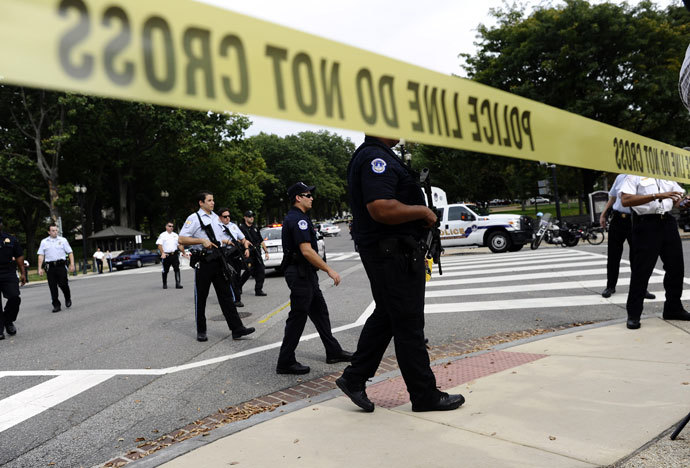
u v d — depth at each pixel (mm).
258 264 10438
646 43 23109
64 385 4773
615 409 3023
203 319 6316
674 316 5438
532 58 25203
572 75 24578
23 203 36562
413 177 3057
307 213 4809
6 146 33125
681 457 2396
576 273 10258
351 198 3172
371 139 3064
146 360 5539
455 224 18547
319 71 1276
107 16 911
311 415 3324
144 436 3443
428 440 2787
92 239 41000
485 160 33562
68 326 8281
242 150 42969
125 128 36688
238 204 51656
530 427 2857
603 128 2416
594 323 5840
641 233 5152
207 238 6219
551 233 18672
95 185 39281
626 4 23875
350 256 22422
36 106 31938
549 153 2053
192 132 35125
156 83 978
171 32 1006
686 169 3277
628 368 3812
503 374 3947
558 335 5191
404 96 1509
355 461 2596
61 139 30875
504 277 10430
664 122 24109
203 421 3633
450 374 4125
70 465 3070
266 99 1154
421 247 3109
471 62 29641
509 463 2439
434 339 5754
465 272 11773
